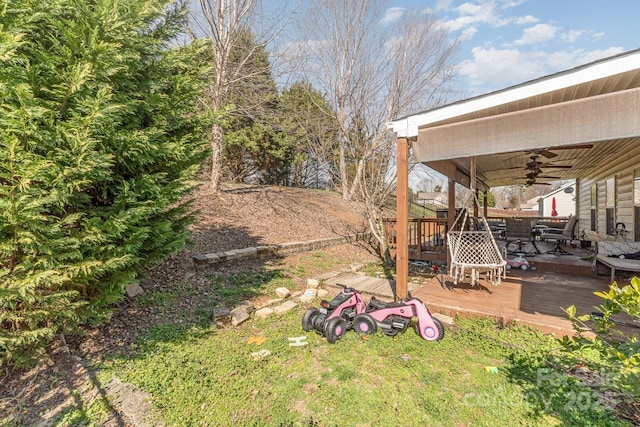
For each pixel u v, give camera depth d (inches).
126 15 130.4
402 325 153.6
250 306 183.5
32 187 106.4
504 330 155.9
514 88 144.8
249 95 433.7
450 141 170.7
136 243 134.4
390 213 469.1
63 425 97.3
